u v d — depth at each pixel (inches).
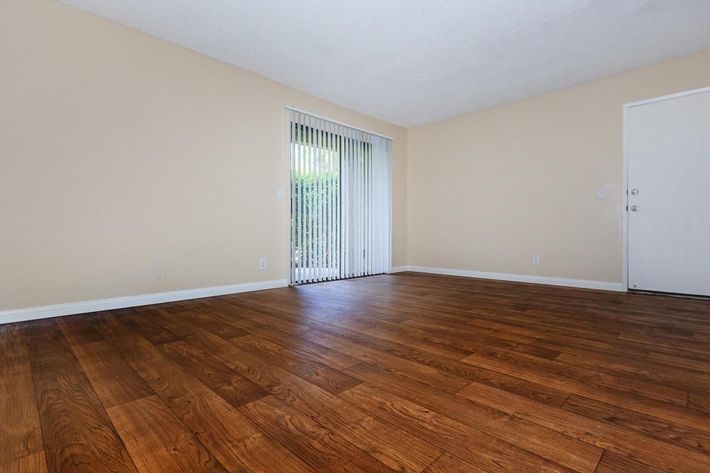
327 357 70.3
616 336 84.4
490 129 187.5
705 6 102.7
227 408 50.0
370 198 201.6
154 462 38.4
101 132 108.7
